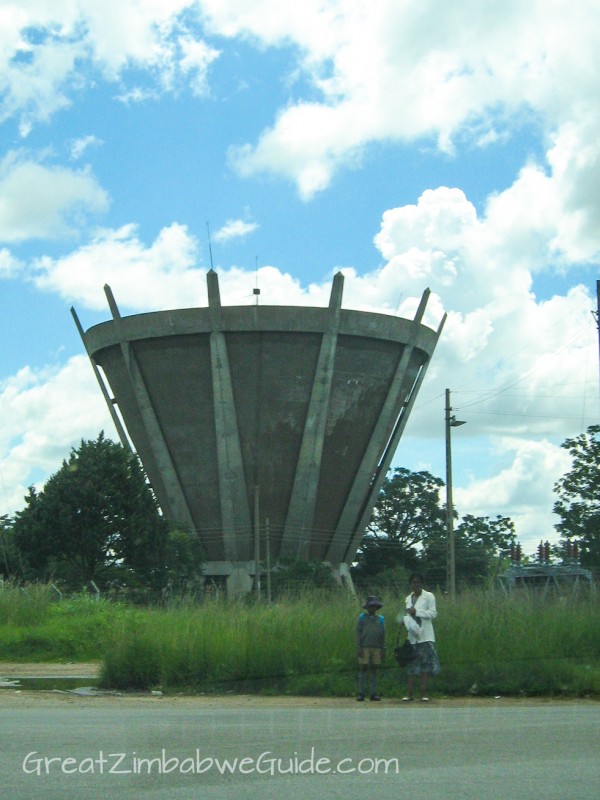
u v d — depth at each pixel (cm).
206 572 6109
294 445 6131
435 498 7981
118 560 5250
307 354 6072
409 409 6600
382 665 1639
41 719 1138
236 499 6075
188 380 6141
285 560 5784
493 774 751
